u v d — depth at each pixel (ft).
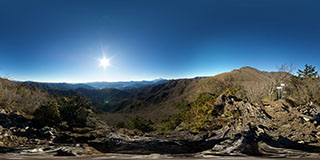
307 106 34.71
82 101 55.88
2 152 16.61
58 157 16.10
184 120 59.88
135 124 77.30
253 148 20.38
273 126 29.43
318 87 40.01
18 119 29.73
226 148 20.83
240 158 15.92
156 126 87.71
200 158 16.42
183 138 38.22
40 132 27.96
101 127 49.83
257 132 27.99
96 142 29.12
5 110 31.09
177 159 15.97
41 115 33.81
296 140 22.22
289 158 15.51
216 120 42.27
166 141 31.32
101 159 16.02
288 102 38.96
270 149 19.70
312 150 18.37
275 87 49.83
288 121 29.48
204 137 35.19
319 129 23.62
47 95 57.31
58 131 31.89
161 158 16.78
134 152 22.95
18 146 20.20
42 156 16.01
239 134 27.99
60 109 45.29
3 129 23.97
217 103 47.88
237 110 40.88
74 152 18.88
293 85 48.21
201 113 46.91
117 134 38.45
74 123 43.80
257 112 35.86
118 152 22.70
